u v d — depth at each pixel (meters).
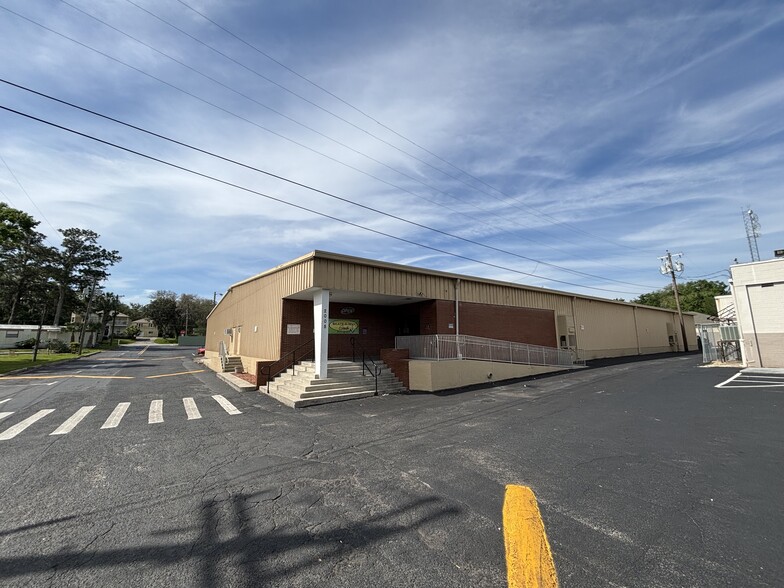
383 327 17.94
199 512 4.10
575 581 2.79
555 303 23.03
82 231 50.94
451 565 3.03
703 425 7.28
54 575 3.00
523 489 4.54
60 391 13.28
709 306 52.50
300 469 5.45
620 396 10.77
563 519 3.77
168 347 59.38
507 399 11.03
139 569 3.07
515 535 3.48
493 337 18.70
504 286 19.77
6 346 42.72
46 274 47.50
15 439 7.10
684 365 19.41
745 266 17.28
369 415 9.23
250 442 6.90
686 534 3.43
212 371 21.59
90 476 5.21
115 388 14.17
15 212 23.92
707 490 4.37
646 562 3.01
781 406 8.73
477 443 6.54
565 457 5.68
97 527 3.79
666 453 5.73
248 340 19.78
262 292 17.86
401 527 3.68
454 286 17.22
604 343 26.92
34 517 4.01
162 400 11.55
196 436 7.34
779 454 5.50
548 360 19.22
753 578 2.77
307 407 10.43
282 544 3.41
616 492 4.39
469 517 3.85
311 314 15.83
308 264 12.87
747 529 3.48
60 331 47.75
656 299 58.78
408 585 2.79
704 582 2.74
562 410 9.13
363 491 4.60
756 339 16.77
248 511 4.11
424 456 5.90
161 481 5.02
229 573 2.99
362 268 13.89
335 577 2.91
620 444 6.25
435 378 13.27
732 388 11.41
